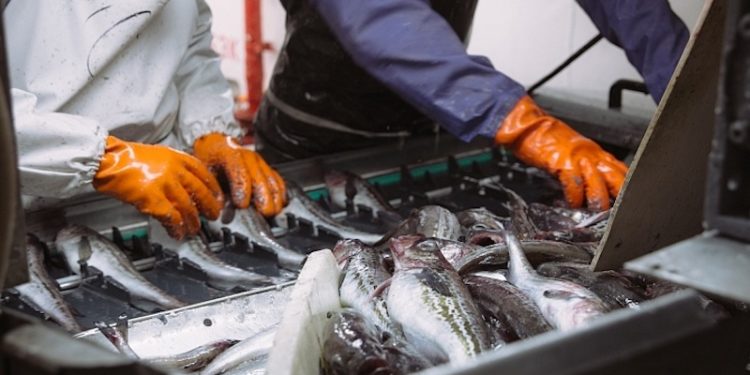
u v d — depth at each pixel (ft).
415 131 10.14
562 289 5.12
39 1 7.22
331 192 8.12
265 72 15.15
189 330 5.27
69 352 2.71
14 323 2.89
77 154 6.66
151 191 6.85
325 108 9.89
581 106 9.70
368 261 5.52
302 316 4.27
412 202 8.21
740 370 3.54
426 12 7.61
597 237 6.64
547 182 8.56
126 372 2.73
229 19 15.52
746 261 2.74
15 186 2.74
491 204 8.05
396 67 7.53
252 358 4.84
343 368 4.29
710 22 4.04
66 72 7.29
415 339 4.73
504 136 7.57
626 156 9.04
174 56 7.93
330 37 9.31
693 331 2.93
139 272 6.52
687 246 2.85
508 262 5.79
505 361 2.70
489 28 12.61
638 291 5.35
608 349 2.77
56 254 6.95
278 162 10.64
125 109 7.68
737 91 2.63
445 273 5.07
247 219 7.45
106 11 7.28
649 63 8.32
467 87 7.52
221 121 8.54
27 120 6.47
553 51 11.93
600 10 8.78
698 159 4.83
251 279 6.44
